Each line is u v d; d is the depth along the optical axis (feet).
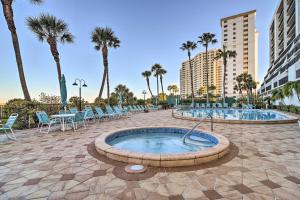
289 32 99.60
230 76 222.69
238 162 10.27
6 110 25.96
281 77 93.30
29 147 13.92
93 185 7.47
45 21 37.37
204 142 17.76
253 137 17.34
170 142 18.19
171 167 9.48
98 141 13.64
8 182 7.80
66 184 7.57
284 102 74.28
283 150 12.78
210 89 206.08
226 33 223.71
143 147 16.57
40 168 9.45
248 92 161.99
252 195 6.65
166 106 92.79
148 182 7.74
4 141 16.11
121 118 38.47
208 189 7.11
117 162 10.31
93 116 30.37
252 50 209.97
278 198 6.45
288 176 8.34
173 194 6.72
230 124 26.68
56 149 13.28
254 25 208.33
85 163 10.18
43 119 21.17
